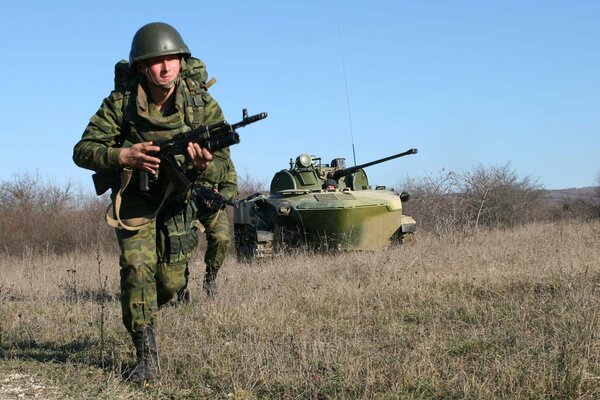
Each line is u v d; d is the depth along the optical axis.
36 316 9.33
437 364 6.37
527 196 31.45
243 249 18.52
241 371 6.25
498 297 9.33
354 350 6.91
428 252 15.05
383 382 5.88
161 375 6.23
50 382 6.26
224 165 6.32
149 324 6.14
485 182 30.25
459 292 9.73
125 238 6.07
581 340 6.48
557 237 19.12
